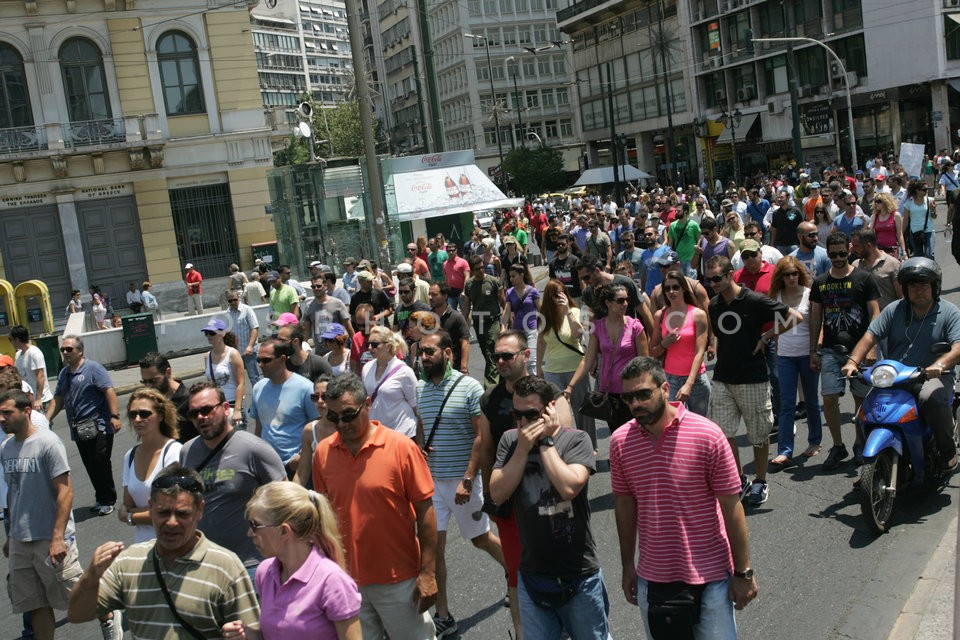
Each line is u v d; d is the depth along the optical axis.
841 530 6.61
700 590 4.12
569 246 13.76
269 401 6.86
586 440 4.36
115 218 33.12
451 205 28.55
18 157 31.41
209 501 5.10
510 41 93.44
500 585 6.50
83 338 21.47
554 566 4.27
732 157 64.06
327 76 165.88
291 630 3.74
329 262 24.58
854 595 5.59
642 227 19.78
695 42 65.31
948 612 5.07
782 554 6.33
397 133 111.88
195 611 3.82
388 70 112.25
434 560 5.00
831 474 7.78
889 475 6.55
